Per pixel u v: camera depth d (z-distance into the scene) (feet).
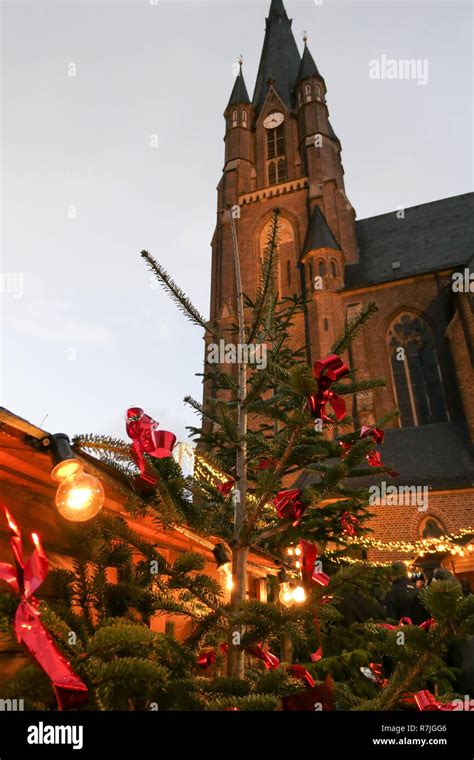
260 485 8.54
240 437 9.41
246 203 111.24
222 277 102.73
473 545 55.57
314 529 20.02
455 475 64.28
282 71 131.75
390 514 61.46
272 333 11.89
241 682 6.77
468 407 72.95
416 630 5.79
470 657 12.51
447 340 86.28
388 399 85.15
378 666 12.89
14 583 4.80
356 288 93.25
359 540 26.45
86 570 7.80
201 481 10.34
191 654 6.98
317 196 104.17
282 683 6.75
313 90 118.42
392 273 98.68
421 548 57.93
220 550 9.64
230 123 124.67
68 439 7.37
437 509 60.59
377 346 89.30
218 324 95.50
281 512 8.59
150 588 8.40
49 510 10.48
